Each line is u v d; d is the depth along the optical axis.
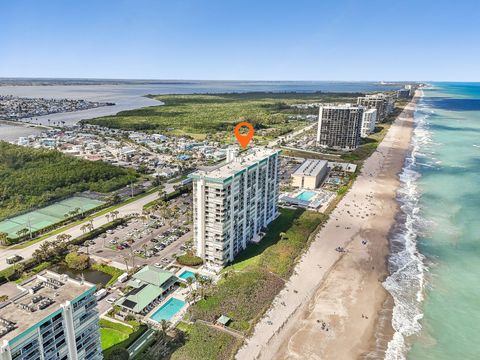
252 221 161.38
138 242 161.75
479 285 136.12
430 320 117.31
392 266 147.88
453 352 104.38
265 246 158.38
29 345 66.56
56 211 196.00
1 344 62.47
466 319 118.06
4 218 183.50
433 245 165.75
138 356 96.44
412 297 128.62
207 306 115.94
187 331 106.38
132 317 112.00
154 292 121.38
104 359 93.12
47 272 84.94
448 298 128.50
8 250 151.12
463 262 151.75
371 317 117.75
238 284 126.62
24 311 71.00
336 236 171.62
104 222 180.25
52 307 72.44
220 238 137.62
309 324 113.25
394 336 109.88
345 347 104.75
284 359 99.25
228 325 109.56
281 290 128.62
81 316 77.06
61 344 73.44
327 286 133.00
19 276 134.50
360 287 133.38
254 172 155.00
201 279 127.56
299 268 143.12
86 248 155.62
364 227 183.00
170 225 178.62
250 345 103.00
